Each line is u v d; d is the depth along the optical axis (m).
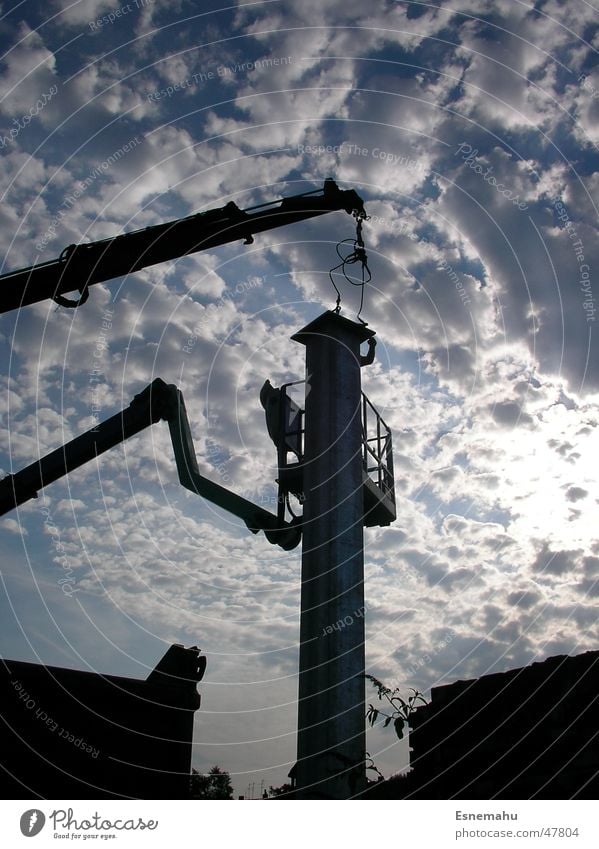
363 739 7.67
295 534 12.61
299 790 7.39
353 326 9.72
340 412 9.09
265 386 10.89
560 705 7.70
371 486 9.72
